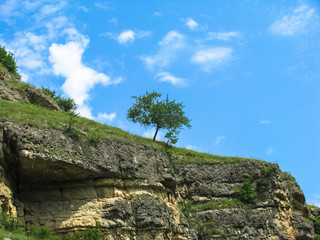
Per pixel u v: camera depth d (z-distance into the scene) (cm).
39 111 3281
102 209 2916
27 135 2705
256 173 4128
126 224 2962
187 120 4534
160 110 4459
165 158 3694
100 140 3180
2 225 2391
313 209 4947
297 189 4306
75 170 2872
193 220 3691
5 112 2809
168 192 3588
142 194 3219
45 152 2706
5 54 4566
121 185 3147
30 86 3988
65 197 2911
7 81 3953
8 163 2675
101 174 3016
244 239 3612
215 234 3606
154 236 3080
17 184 2817
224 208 3806
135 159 3356
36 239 2514
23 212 2692
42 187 2900
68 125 3112
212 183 4019
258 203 3912
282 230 3791
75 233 2744
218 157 4359
